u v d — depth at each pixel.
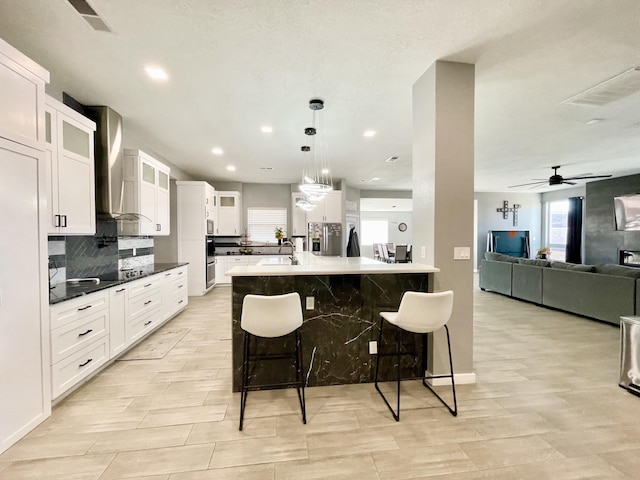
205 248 6.37
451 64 2.49
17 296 1.86
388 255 10.33
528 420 2.09
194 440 1.89
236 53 2.35
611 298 4.20
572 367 2.93
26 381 1.92
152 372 2.84
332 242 7.64
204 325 4.29
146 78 2.72
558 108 3.37
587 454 1.77
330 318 2.64
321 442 1.87
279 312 2.07
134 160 3.89
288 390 2.53
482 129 4.07
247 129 4.02
